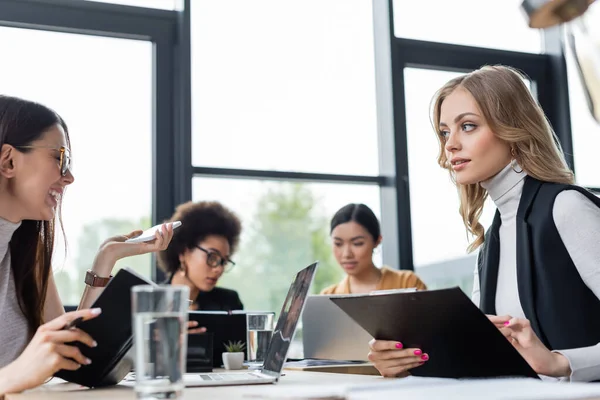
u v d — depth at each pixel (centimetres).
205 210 334
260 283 385
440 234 419
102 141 370
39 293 184
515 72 187
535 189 176
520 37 462
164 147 381
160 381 94
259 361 215
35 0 364
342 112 418
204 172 383
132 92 381
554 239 166
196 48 393
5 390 120
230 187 391
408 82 431
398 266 407
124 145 375
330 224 376
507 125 180
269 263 389
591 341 159
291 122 406
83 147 365
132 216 371
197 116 388
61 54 370
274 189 399
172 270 333
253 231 390
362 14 432
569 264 164
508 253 182
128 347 132
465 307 124
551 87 460
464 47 443
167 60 388
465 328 130
